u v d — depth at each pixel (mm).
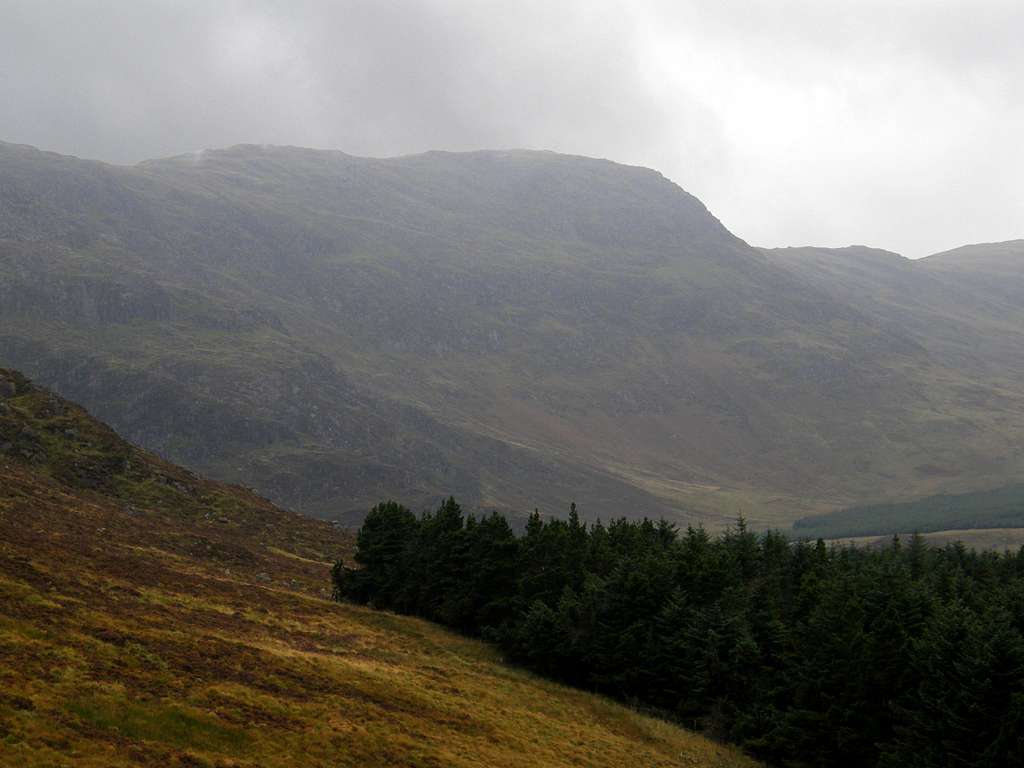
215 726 39594
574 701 71938
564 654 79250
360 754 42156
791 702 72562
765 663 77750
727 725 72812
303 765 38781
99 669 41375
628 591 81812
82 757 32250
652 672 77562
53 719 34438
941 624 65938
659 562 86438
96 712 36500
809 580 91375
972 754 57750
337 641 69500
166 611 58906
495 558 91750
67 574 58812
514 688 70250
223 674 47375
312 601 85812
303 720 44125
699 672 74688
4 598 47281
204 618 61406
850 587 79375
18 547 61812
